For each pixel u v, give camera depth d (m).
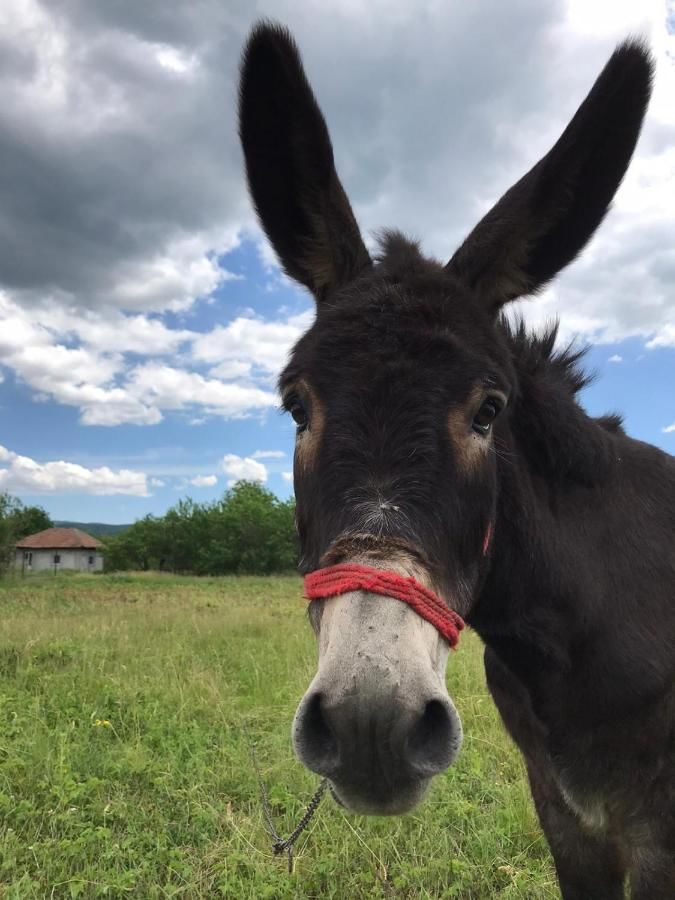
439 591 0.52
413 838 1.13
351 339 0.59
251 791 1.29
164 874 1.04
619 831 0.75
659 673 0.71
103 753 1.43
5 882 0.99
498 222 0.72
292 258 0.79
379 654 0.45
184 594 6.37
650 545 0.78
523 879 1.02
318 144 0.73
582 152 0.71
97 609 4.26
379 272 0.66
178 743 1.50
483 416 0.59
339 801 0.48
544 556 0.70
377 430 0.55
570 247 0.75
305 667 2.21
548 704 0.74
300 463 0.62
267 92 0.75
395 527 0.51
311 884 1.02
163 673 2.14
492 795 1.28
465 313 0.62
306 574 0.60
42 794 1.24
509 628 0.72
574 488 0.76
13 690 1.88
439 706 0.47
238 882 0.99
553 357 0.83
